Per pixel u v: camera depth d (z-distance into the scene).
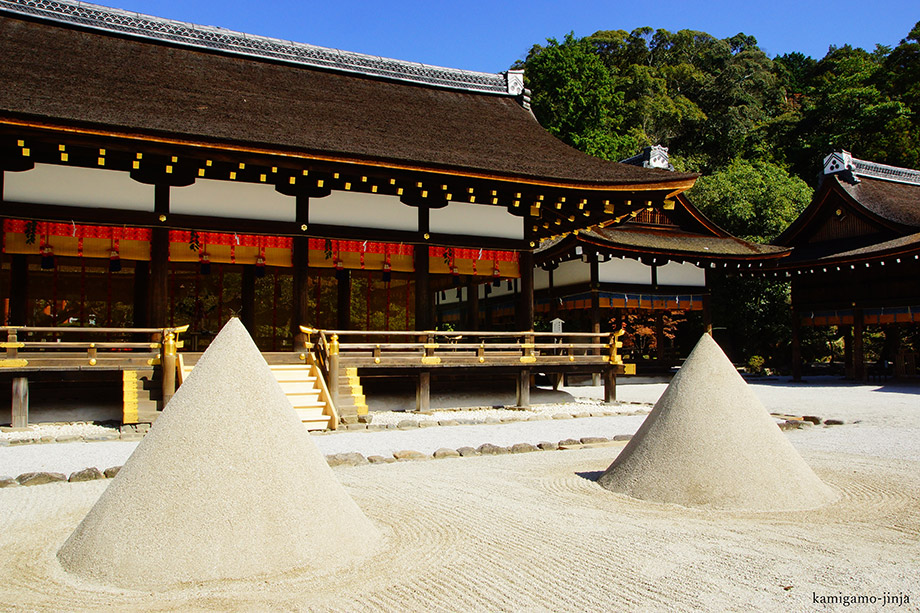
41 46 14.88
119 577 4.02
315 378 12.98
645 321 30.36
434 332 14.16
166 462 4.38
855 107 50.03
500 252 16.52
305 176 13.92
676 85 56.16
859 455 9.09
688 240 25.23
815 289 26.56
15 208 12.41
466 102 20.00
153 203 13.42
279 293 18.55
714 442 6.43
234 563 4.11
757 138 52.47
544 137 18.66
